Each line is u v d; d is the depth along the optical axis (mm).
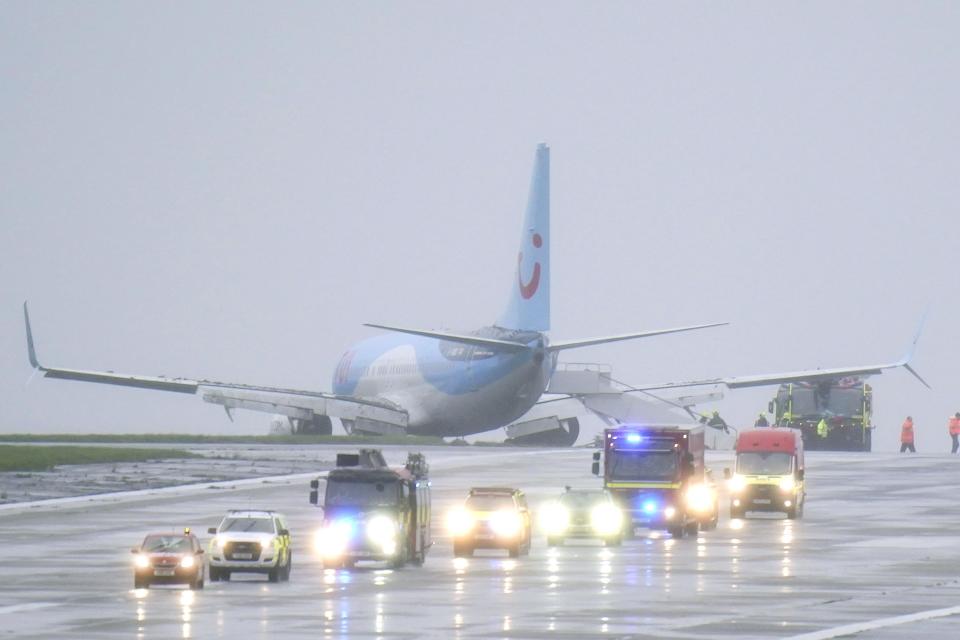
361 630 148625
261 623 154000
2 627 151125
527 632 147125
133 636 144500
